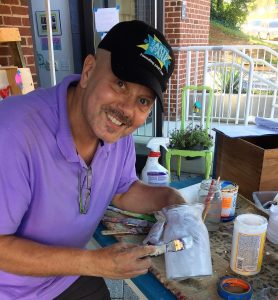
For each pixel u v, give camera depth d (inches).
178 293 30.0
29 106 31.0
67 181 32.9
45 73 161.5
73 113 33.0
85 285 43.5
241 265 32.5
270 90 205.3
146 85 27.2
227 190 42.3
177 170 85.9
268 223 39.3
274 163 50.2
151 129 154.9
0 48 103.3
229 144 57.4
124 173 43.4
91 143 35.0
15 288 35.8
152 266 33.5
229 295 28.8
